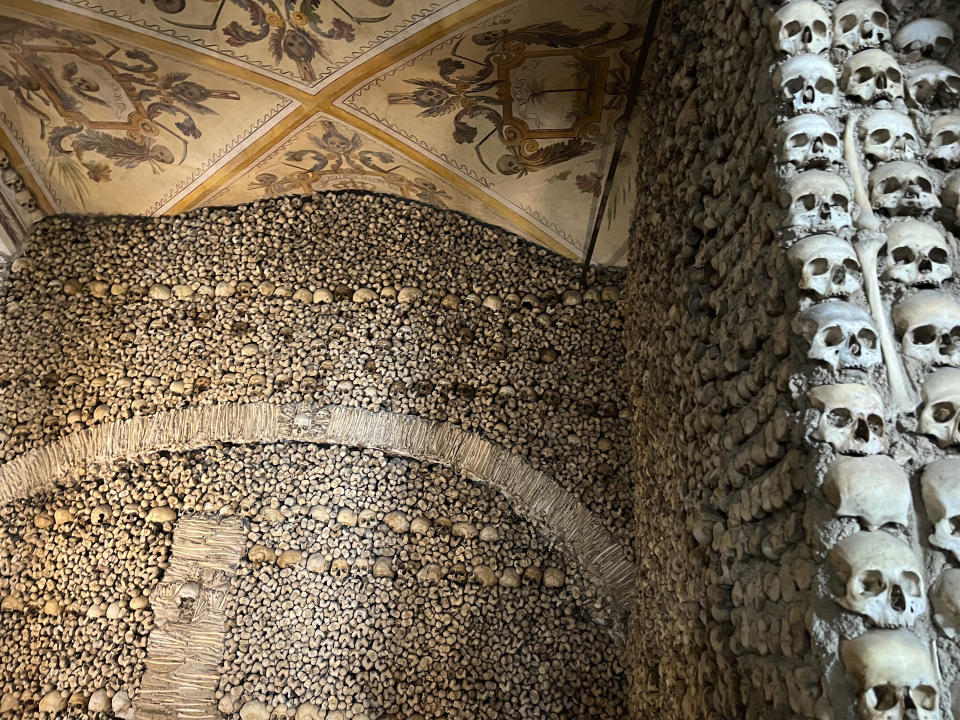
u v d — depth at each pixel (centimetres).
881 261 218
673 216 357
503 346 505
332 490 483
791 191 226
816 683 188
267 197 550
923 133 232
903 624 178
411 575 462
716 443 281
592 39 394
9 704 449
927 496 186
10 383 512
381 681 439
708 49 319
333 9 396
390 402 493
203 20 410
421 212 541
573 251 524
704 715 266
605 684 436
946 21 240
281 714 434
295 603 458
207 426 491
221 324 521
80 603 470
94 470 497
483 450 477
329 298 520
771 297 230
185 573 466
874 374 204
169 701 441
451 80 433
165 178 529
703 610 279
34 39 431
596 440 480
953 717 171
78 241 549
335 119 475
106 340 521
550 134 458
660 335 373
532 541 469
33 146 508
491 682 438
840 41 240
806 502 204
